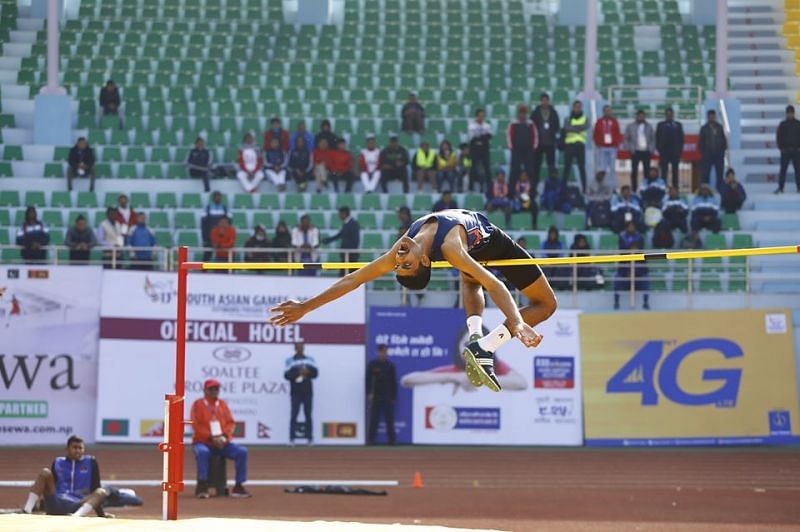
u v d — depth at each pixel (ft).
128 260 202.59
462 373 197.06
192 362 190.80
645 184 217.56
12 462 170.81
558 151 239.91
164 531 79.30
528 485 153.69
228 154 240.32
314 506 132.77
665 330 198.90
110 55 274.57
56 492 119.24
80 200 223.30
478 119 226.58
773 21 292.40
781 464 178.29
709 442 196.75
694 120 248.73
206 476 138.62
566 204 221.87
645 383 197.88
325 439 193.57
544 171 237.25
